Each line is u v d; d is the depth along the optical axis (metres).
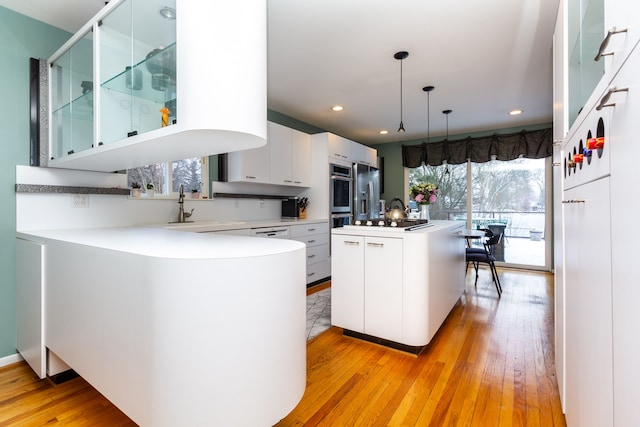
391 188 6.50
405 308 2.29
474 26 2.45
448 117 4.82
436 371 2.06
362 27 2.47
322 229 4.42
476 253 3.96
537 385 1.89
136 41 1.58
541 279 4.57
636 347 0.69
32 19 2.24
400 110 4.48
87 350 1.54
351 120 5.01
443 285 2.67
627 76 0.72
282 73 3.30
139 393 1.23
